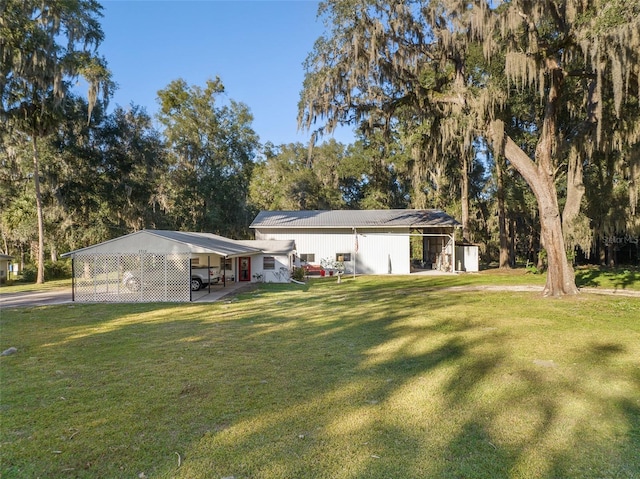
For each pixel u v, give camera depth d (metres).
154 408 4.15
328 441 3.40
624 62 10.41
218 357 6.14
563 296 13.00
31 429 3.68
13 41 18.59
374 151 36.31
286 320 9.38
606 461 3.05
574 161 15.69
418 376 5.13
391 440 3.40
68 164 24.56
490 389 4.62
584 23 11.29
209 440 3.44
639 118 13.79
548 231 13.48
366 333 7.79
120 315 10.61
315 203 43.28
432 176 30.69
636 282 17.48
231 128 35.84
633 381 4.84
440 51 14.05
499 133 13.39
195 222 32.94
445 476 2.86
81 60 20.50
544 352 6.23
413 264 31.73
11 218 24.94
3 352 6.49
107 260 15.20
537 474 2.88
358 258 24.97
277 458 3.13
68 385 4.89
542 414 3.91
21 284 23.28
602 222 19.39
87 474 2.93
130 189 27.08
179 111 33.78
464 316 9.60
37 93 20.77
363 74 13.52
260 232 25.31
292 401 4.32
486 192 29.95
